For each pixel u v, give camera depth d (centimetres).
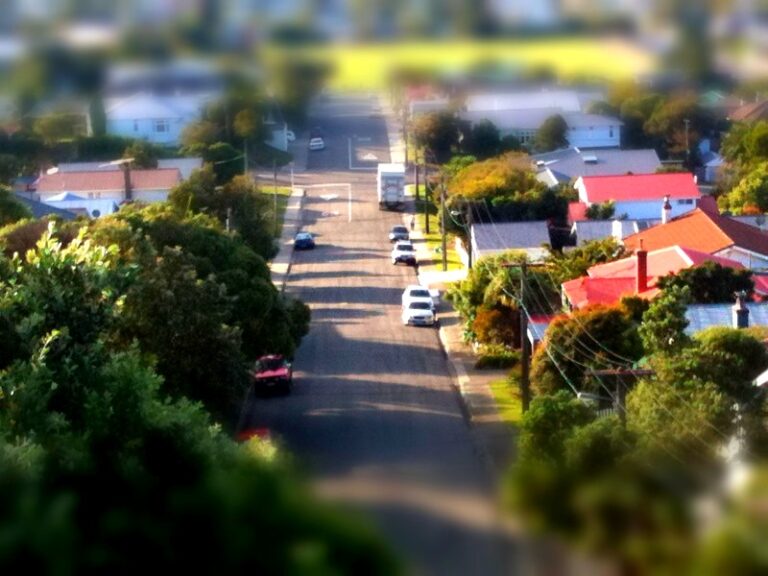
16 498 308
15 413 599
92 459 419
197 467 347
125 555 301
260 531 299
